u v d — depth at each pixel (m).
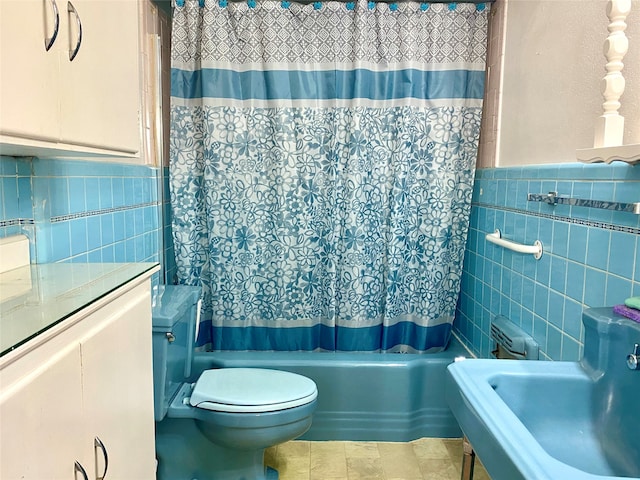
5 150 1.13
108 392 1.06
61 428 0.86
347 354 2.29
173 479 1.78
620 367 1.02
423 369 2.20
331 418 2.17
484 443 0.83
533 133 1.80
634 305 1.03
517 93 1.96
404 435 2.18
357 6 2.19
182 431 1.76
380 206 2.36
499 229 2.04
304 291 2.39
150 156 2.23
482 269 2.24
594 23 1.41
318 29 2.24
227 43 2.22
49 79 0.97
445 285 2.42
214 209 2.30
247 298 2.39
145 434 1.30
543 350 1.63
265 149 2.32
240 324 2.40
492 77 2.22
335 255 2.35
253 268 2.38
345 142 2.29
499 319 1.93
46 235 1.38
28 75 0.90
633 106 1.26
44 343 0.82
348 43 2.24
